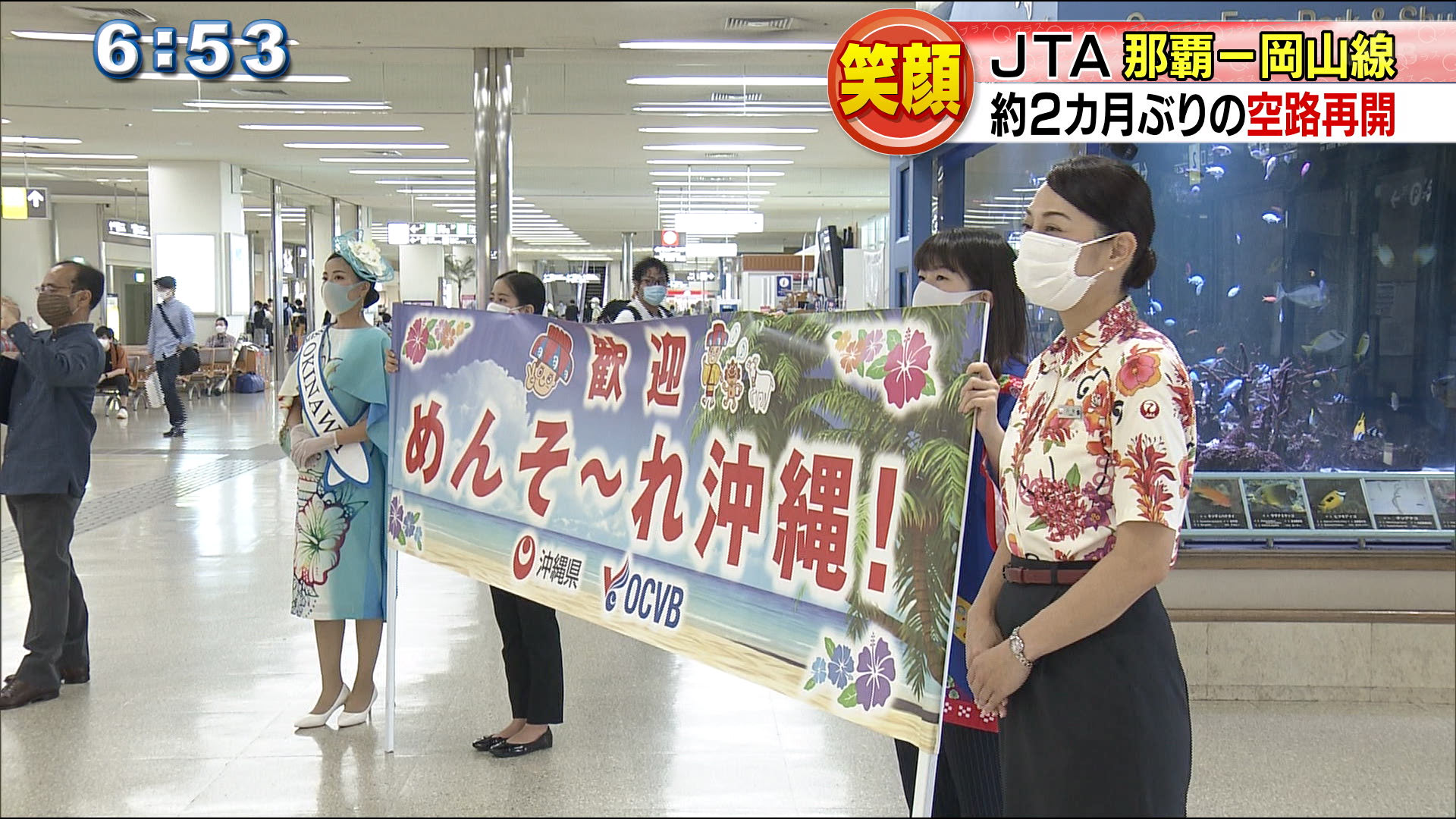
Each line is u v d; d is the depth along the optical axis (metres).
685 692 3.99
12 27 9.25
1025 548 1.75
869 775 3.22
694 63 9.94
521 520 2.96
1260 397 4.45
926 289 2.27
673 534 2.50
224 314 17.95
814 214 23.31
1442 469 4.41
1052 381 1.75
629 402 2.69
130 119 13.36
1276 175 4.45
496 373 3.10
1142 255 1.72
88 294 3.90
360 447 3.53
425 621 4.87
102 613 4.96
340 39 9.16
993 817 2.21
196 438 11.73
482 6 8.31
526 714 3.39
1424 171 4.42
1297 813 2.98
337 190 21.95
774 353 2.27
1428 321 4.45
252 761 3.31
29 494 3.70
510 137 9.58
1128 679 1.66
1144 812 1.64
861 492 2.05
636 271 6.74
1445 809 3.00
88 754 3.35
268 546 6.38
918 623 1.93
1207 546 4.04
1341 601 3.99
